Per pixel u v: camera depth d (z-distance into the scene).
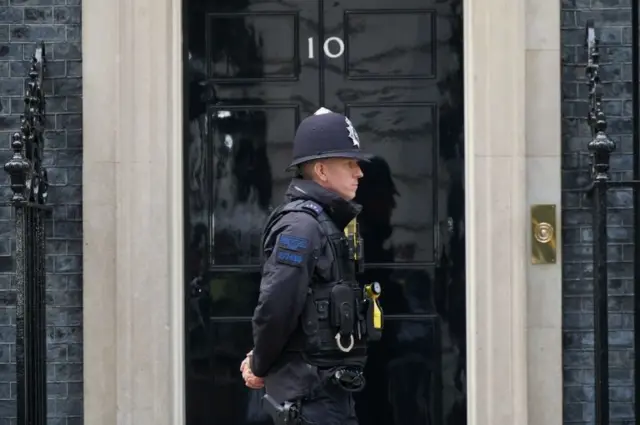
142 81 6.53
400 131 6.86
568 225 6.59
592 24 6.62
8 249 6.70
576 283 6.59
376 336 4.70
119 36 6.52
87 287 6.53
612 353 6.61
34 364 6.04
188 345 6.82
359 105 6.87
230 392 6.84
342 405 4.62
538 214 6.53
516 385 6.48
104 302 6.54
